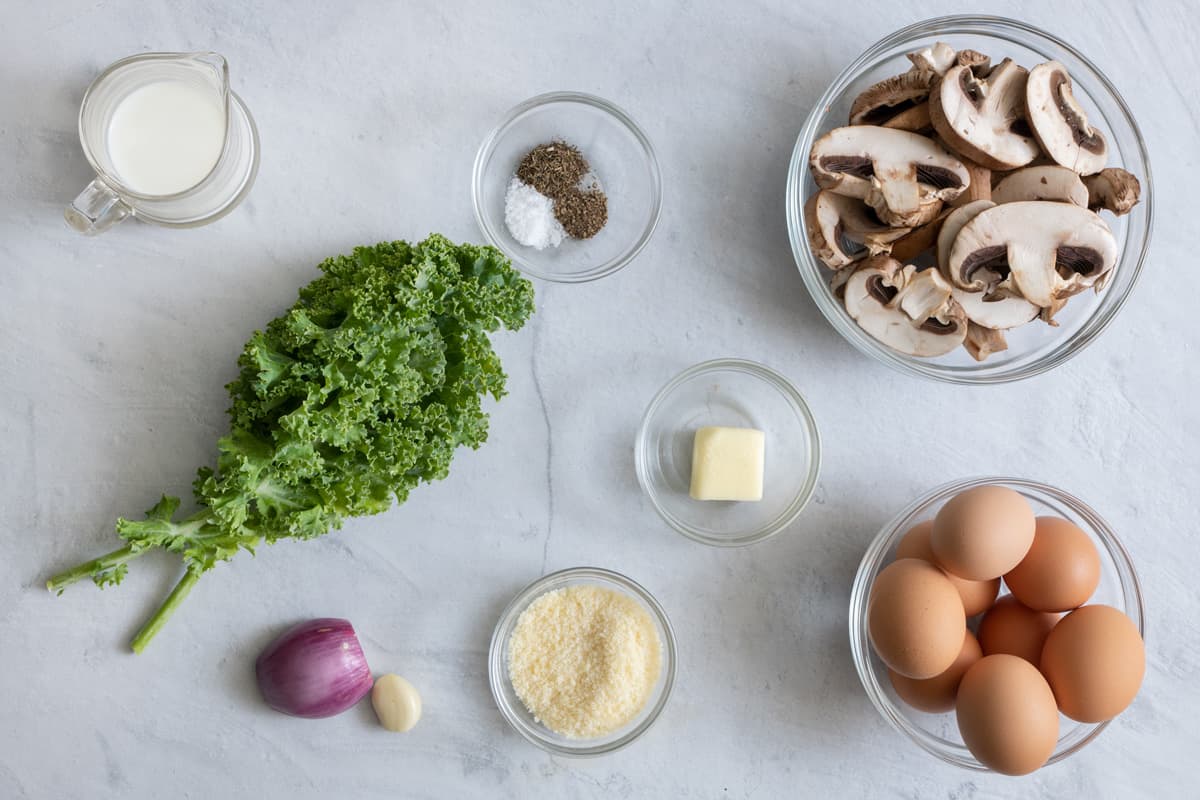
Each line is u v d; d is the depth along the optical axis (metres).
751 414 0.66
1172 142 0.66
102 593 0.63
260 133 0.64
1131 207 0.62
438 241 0.58
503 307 0.59
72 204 0.59
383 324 0.57
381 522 0.64
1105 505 0.66
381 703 0.64
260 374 0.57
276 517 0.59
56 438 0.63
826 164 0.61
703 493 0.63
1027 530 0.58
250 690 0.64
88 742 0.63
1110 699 0.58
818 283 0.62
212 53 0.58
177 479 0.63
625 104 0.65
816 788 0.65
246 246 0.64
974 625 0.64
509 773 0.65
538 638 0.64
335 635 0.62
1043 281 0.60
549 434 0.65
